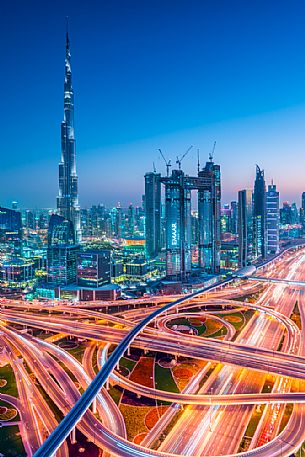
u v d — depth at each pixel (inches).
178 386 7657.5
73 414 5644.7
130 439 5954.7
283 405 6717.5
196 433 6063.0
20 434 6087.6
